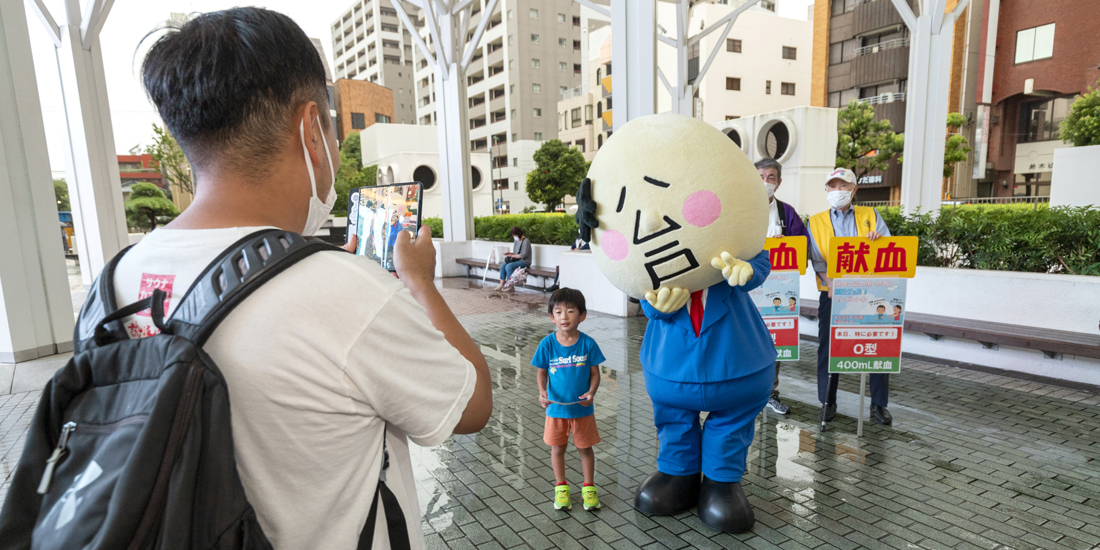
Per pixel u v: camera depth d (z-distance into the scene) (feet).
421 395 3.01
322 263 2.87
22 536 2.56
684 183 8.64
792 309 14.84
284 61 3.14
